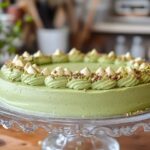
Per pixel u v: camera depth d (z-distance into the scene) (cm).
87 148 72
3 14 141
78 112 63
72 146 72
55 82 65
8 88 68
